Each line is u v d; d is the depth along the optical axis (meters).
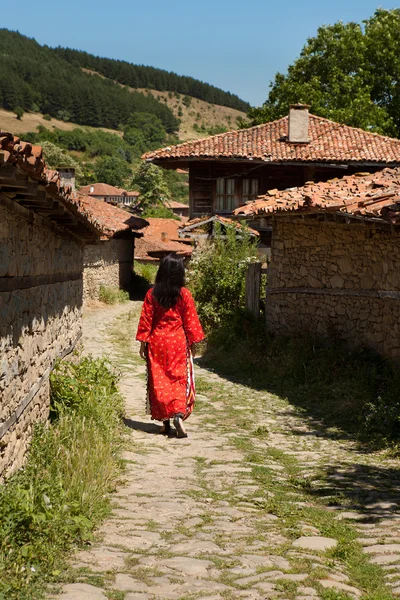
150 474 5.81
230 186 24.75
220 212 24.69
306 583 3.48
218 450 6.83
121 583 3.37
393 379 8.92
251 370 11.67
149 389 7.31
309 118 27.28
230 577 3.55
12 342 4.87
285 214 11.04
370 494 5.40
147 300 7.17
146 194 104.31
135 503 4.93
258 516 4.77
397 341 9.35
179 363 7.23
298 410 8.90
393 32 36.66
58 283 7.62
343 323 10.96
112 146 191.25
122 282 32.97
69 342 8.77
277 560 3.84
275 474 6.04
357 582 3.63
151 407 7.29
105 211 33.34
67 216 6.46
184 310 7.18
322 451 6.95
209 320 15.48
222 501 5.12
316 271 11.76
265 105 38.06
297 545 4.14
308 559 3.86
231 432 7.70
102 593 3.22
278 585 3.43
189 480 5.70
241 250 16.36
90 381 7.75
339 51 36.44
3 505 3.88
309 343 11.44
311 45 37.28
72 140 185.75
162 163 24.61
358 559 3.97
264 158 23.16
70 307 8.86
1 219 4.47
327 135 25.47
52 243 6.96
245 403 9.38
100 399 7.25
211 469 6.12
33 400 5.87
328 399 9.27
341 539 4.27
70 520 4.09
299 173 24.56
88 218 7.08
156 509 4.80
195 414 8.68
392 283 9.47
